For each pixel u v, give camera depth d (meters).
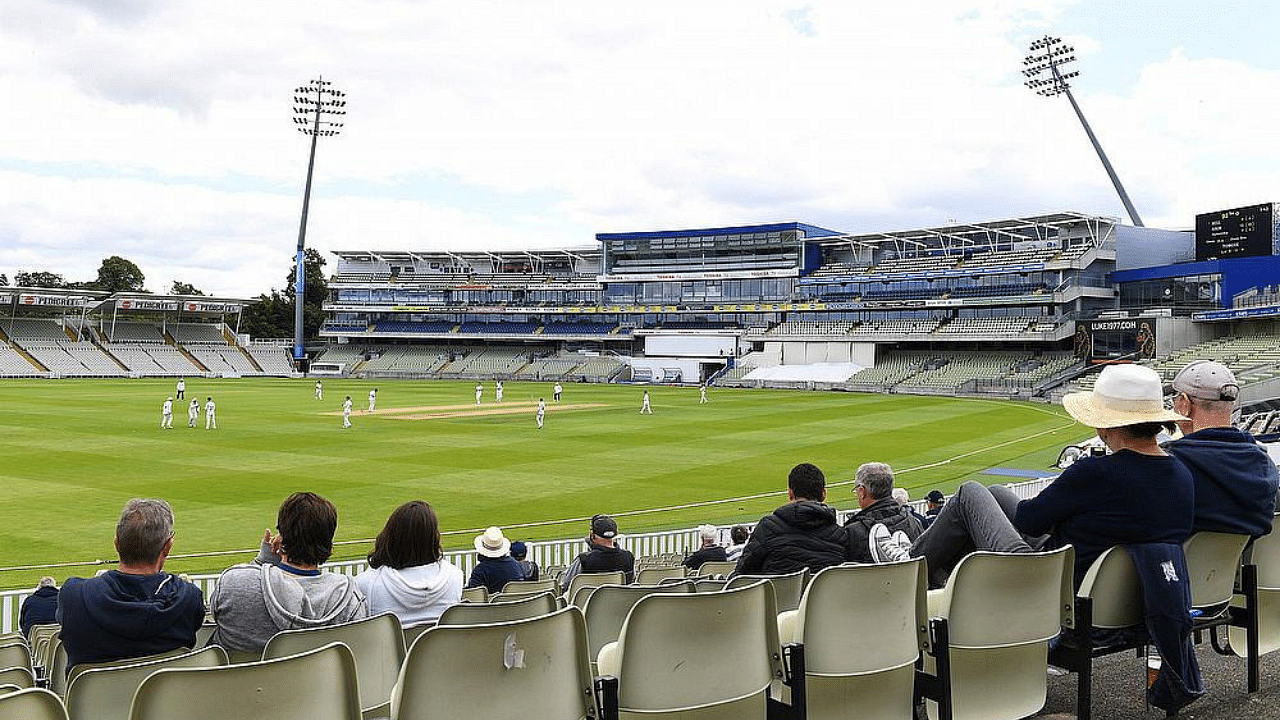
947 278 91.38
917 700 4.59
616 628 5.55
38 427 41.56
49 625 8.88
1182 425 5.28
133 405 55.25
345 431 42.00
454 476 29.14
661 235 109.19
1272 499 4.99
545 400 66.56
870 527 6.21
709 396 74.31
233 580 4.89
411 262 119.56
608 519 10.72
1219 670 5.48
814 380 91.00
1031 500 4.80
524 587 8.73
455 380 104.25
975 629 4.27
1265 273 69.56
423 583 5.87
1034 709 4.49
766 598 3.99
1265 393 49.47
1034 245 88.69
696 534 19.58
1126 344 73.06
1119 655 5.84
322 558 5.21
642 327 109.81
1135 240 85.50
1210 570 4.96
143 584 4.77
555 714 3.59
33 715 2.83
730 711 3.95
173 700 3.04
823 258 104.88
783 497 26.12
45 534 20.23
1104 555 4.46
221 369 104.44
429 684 3.31
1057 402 68.88
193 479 27.70
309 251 139.62
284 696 3.22
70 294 95.94
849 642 4.11
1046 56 87.12
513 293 114.69
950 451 37.81
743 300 104.69
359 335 118.31
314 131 108.38
